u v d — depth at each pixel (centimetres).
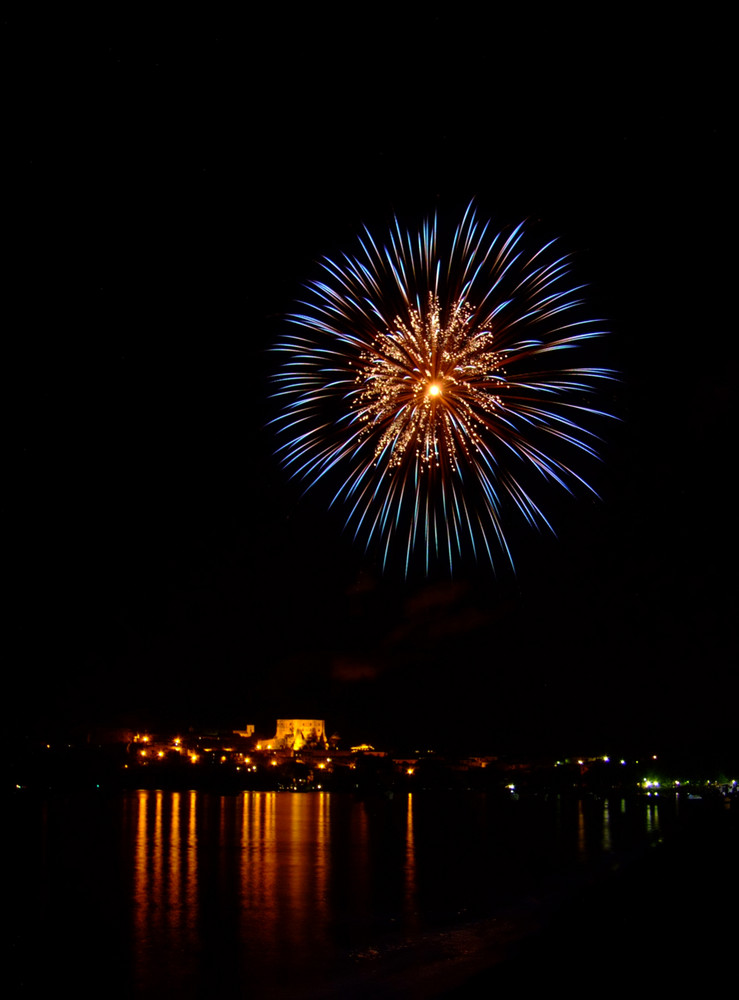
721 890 3738
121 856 7069
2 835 8356
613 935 3139
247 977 3478
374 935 4231
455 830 10094
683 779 18712
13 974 3494
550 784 19275
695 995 2316
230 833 9106
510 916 4600
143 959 3747
